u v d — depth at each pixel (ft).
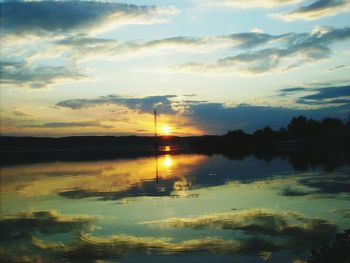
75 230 48.42
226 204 60.49
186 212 55.93
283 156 172.24
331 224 46.42
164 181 92.79
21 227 50.90
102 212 58.49
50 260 37.96
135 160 179.01
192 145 342.23
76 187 88.12
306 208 55.42
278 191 71.26
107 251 39.83
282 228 45.47
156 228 47.80
